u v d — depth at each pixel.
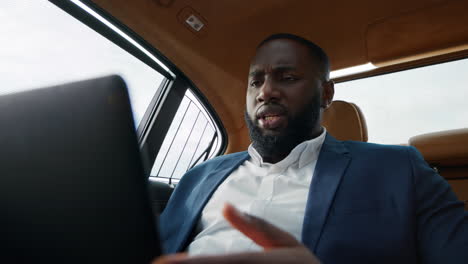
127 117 0.30
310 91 1.09
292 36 1.16
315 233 0.76
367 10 1.94
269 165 1.08
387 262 0.70
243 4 1.98
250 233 0.32
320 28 2.09
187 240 0.97
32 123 0.33
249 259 0.27
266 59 1.13
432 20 1.88
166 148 2.41
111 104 0.30
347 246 0.73
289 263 0.28
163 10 1.96
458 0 1.77
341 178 0.86
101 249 0.29
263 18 2.07
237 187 1.02
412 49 2.05
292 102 1.06
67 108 0.32
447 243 0.71
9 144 0.34
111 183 0.29
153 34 2.05
